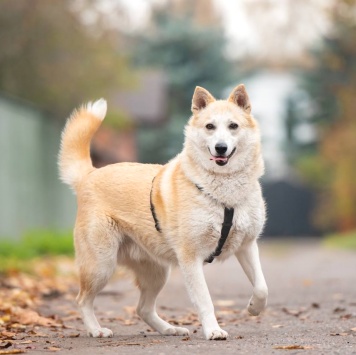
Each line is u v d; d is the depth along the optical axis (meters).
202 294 6.86
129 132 36.75
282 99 61.88
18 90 23.61
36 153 21.12
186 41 45.06
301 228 50.78
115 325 8.16
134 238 7.43
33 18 22.06
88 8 23.41
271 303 10.01
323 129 48.50
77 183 7.90
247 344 6.33
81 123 8.12
